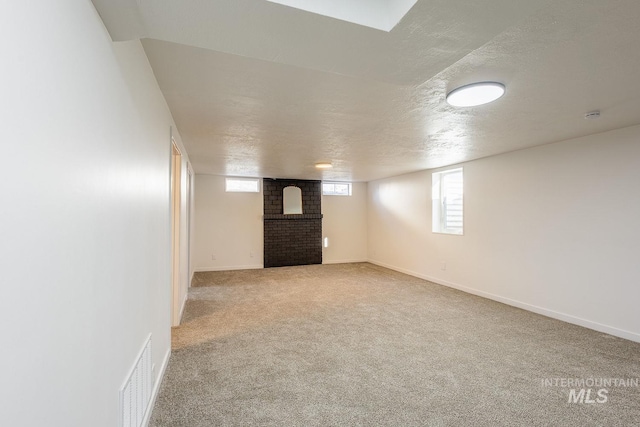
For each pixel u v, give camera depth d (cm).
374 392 209
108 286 108
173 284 334
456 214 528
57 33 73
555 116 261
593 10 123
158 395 203
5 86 55
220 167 554
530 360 254
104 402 105
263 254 702
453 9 102
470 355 264
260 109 244
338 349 276
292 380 224
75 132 82
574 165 339
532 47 153
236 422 178
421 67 144
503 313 377
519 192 400
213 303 419
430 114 255
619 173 302
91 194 93
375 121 275
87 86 90
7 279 56
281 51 129
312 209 740
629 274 295
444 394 206
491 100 210
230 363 249
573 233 341
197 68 178
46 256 69
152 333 187
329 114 255
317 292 479
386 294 468
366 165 525
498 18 107
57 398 73
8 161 56
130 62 134
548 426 174
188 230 489
